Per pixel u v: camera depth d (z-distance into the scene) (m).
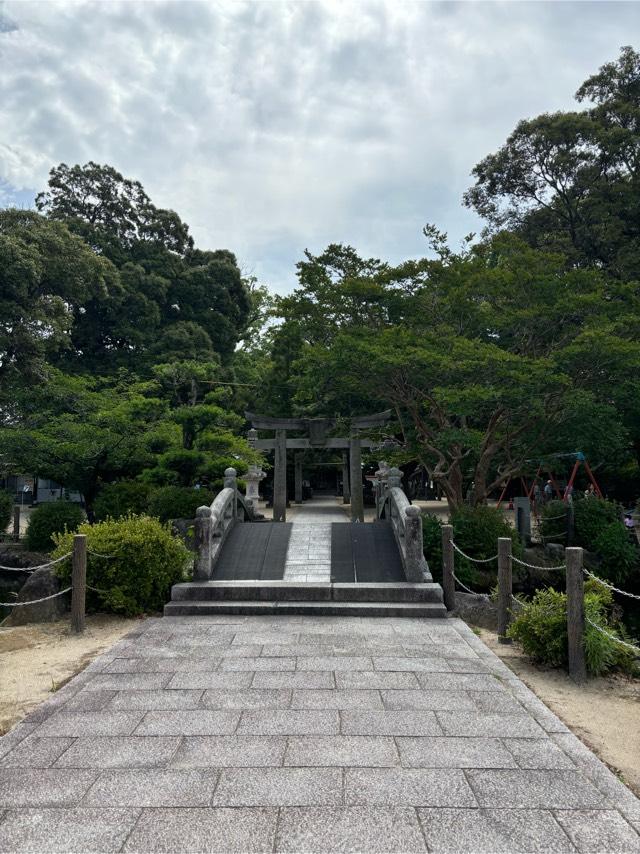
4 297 20.67
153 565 8.02
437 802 3.14
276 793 3.21
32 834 2.84
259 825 2.92
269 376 24.92
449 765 3.56
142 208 37.25
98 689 4.87
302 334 15.12
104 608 7.94
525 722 4.24
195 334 30.98
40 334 21.64
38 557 14.31
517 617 6.21
